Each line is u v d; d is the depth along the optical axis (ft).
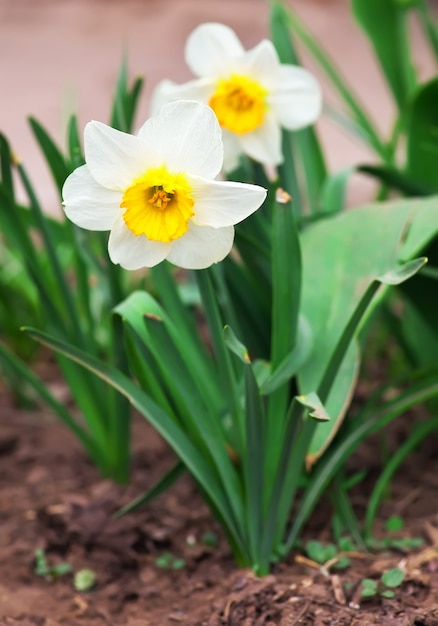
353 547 2.66
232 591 2.52
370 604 2.47
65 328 2.88
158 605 2.59
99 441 2.94
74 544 2.74
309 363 2.59
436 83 2.96
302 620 2.43
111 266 2.77
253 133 2.68
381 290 2.60
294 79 2.66
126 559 2.70
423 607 2.44
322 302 2.65
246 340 2.79
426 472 2.95
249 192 2.17
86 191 2.22
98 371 2.51
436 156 3.14
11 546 2.75
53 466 3.04
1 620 2.52
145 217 2.21
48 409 3.35
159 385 2.57
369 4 3.33
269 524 2.57
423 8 3.40
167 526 2.78
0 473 3.03
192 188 2.19
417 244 2.61
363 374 3.23
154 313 2.50
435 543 2.66
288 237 2.45
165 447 3.10
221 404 2.66
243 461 2.55
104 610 2.58
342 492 2.71
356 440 2.64
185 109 2.18
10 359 2.88
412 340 3.19
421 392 2.67
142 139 2.19
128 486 2.93
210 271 2.65
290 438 2.49
